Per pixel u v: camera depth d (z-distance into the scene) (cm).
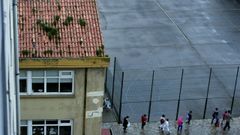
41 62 2833
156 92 4878
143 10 6894
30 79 2908
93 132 3128
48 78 2925
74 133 3100
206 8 7125
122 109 4534
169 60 5575
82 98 3006
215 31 6450
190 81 5125
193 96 4853
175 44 5988
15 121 1645
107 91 4731
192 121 4434
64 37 2939
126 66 5362
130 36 6109
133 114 4491
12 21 1683
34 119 3017
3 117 997
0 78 1030
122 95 4753
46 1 3080
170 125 4362
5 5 1176
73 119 3058
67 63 2859
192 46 5969
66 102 3000
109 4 7000
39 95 2961
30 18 2983
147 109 4591
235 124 4441
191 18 6769
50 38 2919
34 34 2922
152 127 4309
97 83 2977
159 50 5797
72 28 2988
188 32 6353
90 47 2919
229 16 6931
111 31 6203
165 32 6297
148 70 5303
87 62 2873
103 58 2884
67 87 2970
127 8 6912
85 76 2936
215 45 6041
